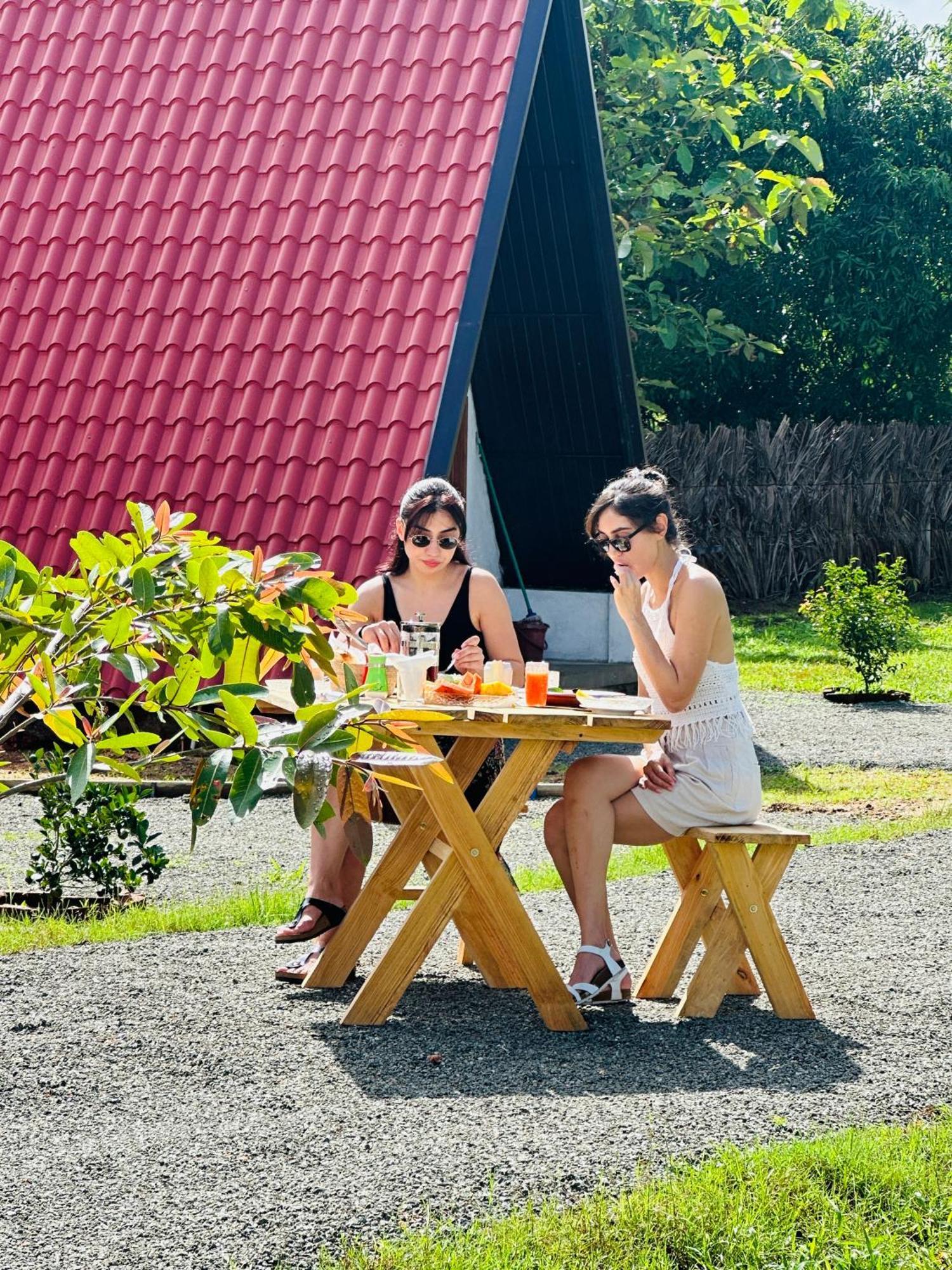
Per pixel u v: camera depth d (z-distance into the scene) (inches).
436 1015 210.8
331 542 410.0
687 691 212.8
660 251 819.4
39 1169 156.6
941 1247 140.6
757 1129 167.0
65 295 463.2
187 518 134.6
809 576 948.0
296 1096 177.6
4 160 488.4
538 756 205.2
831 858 321.1
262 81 481.4
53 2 517.7
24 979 225.5
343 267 443.8
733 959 210.7
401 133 456.1
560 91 462.0
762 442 943.7
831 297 1088.8
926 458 970.1
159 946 245.6
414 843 220.7
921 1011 213.2
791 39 1071.6
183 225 464.8
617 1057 192.7
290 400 432.5
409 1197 149.2
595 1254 137.3
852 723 540.4
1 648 127.4
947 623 842.2
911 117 1089.4
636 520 215.8
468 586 243.1
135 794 293.3
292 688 125.9
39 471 441.7
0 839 349.1
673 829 214.1
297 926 228.2
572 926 263.0
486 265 429.4
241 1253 138.2
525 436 555.2
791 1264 136.0
